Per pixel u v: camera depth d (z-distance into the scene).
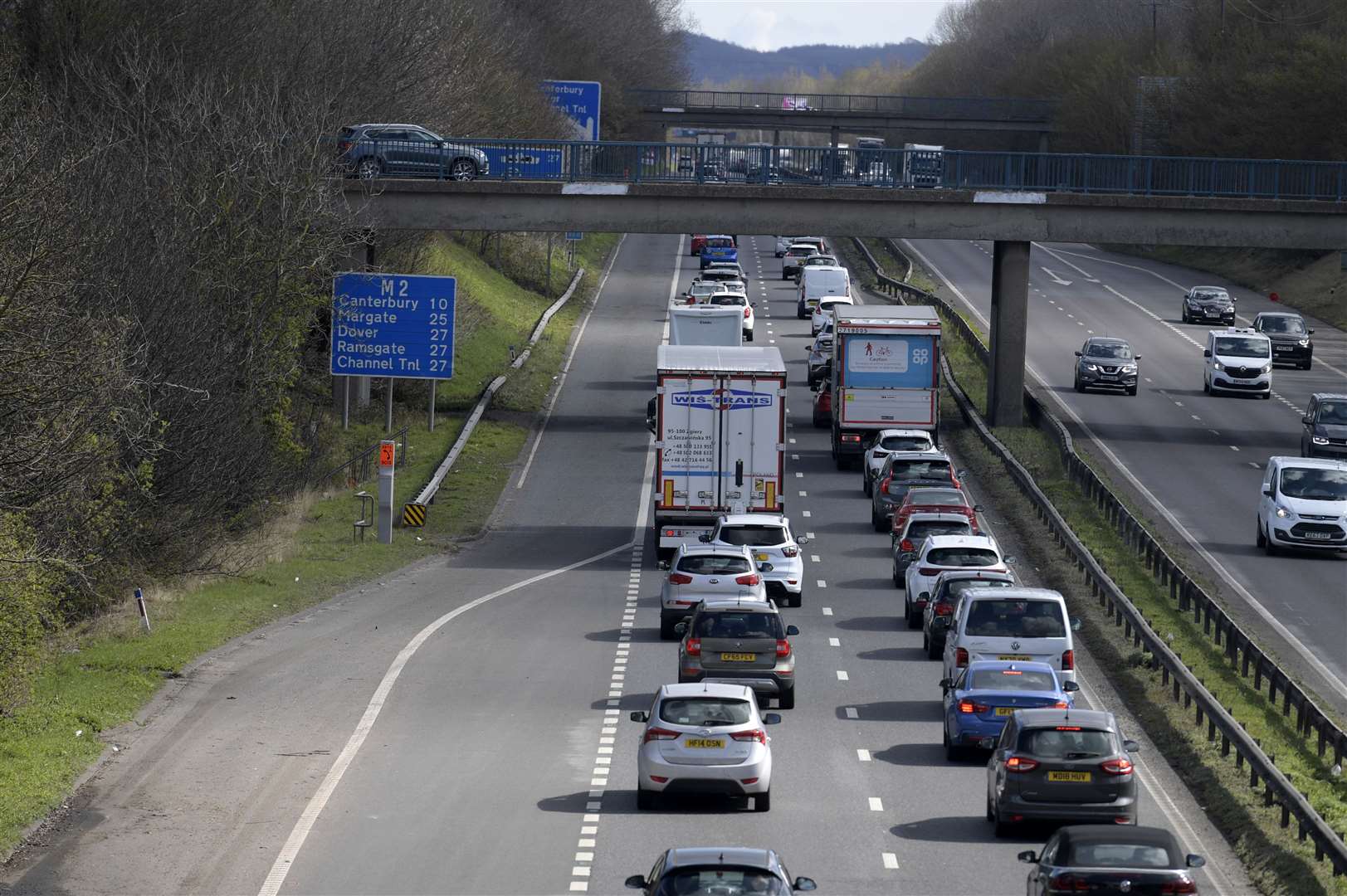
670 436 85.00
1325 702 59.75
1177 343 175.12
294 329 104.00
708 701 45.62
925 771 50.28
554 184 121.44
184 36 122.25
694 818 45.03
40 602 56.03
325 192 107.56
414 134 123.56
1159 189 124.94
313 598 77.12
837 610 76.06
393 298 110.00
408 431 123.25
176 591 75.69
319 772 49.34
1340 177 123.75
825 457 119.44
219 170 101.19
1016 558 86.00
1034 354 164.00
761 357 87.75
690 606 68.38
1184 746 52.66
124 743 52.22
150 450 67.69
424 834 43.34
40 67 116.12
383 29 145.25
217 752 51.25
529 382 144.38
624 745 53.03
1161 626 69.38
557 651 66.94
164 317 80.62
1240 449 120.75
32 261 50.75
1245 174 124.25
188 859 41.19
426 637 69.19
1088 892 32.94
